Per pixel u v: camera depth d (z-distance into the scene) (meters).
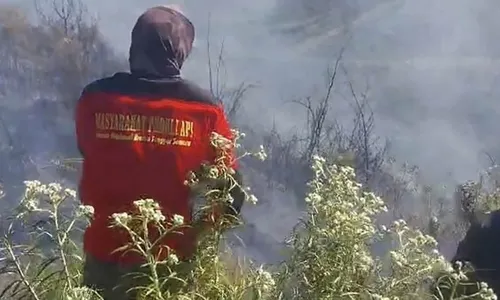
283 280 2.27
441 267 2.35
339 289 2.20
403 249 2.29
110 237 2.50
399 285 2.24
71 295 2.19
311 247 2.25
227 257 2.57
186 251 2.46
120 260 2.47
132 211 2.43
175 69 2.61
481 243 2.91
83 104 2.61
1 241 2.32
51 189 2.21
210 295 2.34
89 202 2.55
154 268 2.20
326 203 2.25
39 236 2.27
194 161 2.54
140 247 2.27
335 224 2.23
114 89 2.60
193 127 2.56
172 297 2.24
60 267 2.50
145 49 2.59
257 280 2.23
